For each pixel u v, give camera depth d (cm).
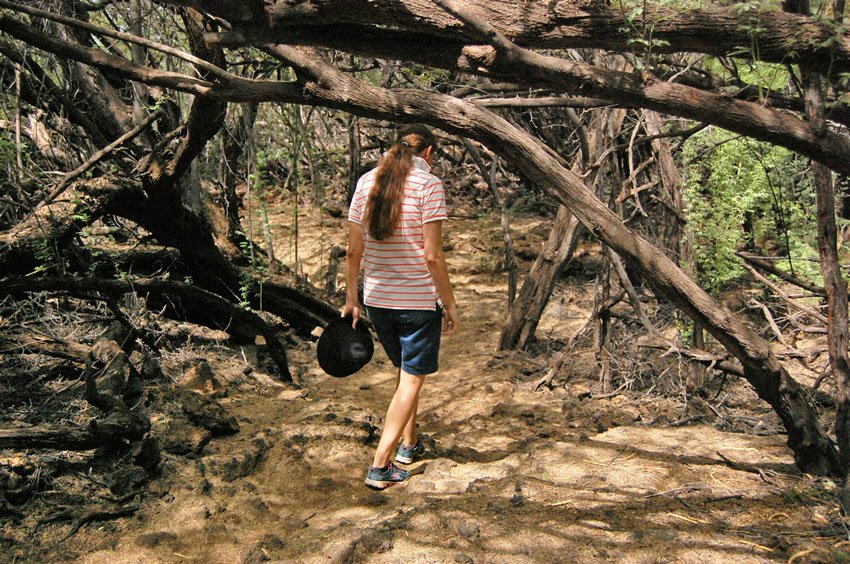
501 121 342
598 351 529
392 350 377
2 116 514
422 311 354
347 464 384
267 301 593
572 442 413
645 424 446
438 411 482
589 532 308
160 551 301
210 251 538
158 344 509
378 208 347
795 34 284
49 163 522
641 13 285
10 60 469
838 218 619
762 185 536
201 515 326
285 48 344
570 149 733
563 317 691
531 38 304
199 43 363
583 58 488
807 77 305
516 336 596
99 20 559
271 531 322
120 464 342
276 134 805
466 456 404
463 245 915
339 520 328
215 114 415
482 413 470
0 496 304
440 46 316
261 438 396
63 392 405
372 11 296
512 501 336
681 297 347
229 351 552
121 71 347
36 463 326
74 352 425
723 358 416
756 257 495
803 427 354
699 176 535
